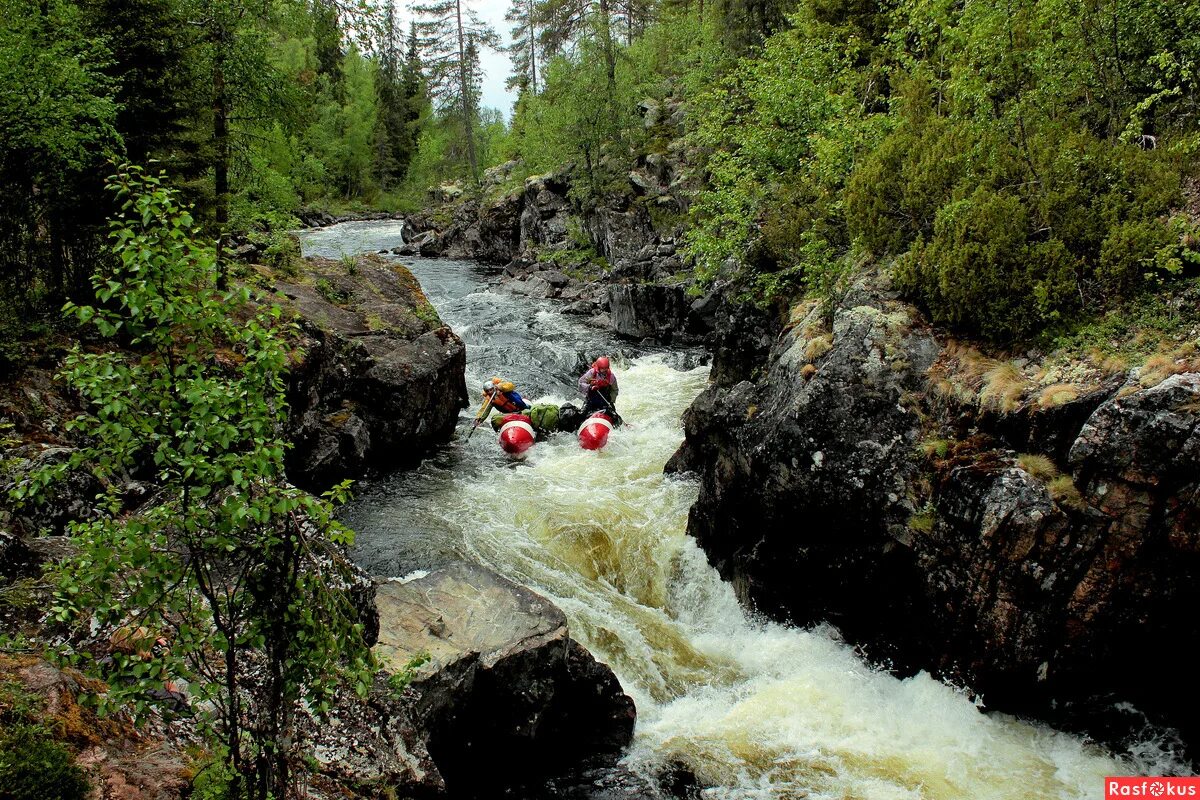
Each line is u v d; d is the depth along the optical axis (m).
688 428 11.35
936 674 7.07
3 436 7.53
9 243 9.87
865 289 8.84
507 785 6.23
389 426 12.16
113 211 10.09
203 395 2.64
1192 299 6.38
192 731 3.98
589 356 18.20
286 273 13.70
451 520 10.16
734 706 7.13
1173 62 7.43
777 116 13.52
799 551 8.08
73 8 9.43
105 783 3.41
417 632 6.39
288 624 2.98
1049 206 7.40
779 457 8.09
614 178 29.50
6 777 3.07
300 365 10.41
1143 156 7.30
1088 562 6.00
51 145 8.58
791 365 8.92
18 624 4.13
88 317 2.57
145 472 7.42
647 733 6.82
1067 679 6.36
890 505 7.26
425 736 5.20
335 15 13.89
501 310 23.97
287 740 3.14
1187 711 6.10
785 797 6.01
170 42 10.95
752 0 23.67
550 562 9.33
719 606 8.90
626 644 7.94
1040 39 8.70
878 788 6.06
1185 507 5.51
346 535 2.90
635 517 10.28
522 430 12.77
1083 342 6.77
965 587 6.65
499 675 6.18
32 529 6.08
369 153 60.84
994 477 6.46
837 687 7.34
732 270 16.41
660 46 38.06
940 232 7.96
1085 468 6.00
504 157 51.81
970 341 7.71
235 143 14.62
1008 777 6.10
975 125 9.03
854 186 9.67
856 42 14.45
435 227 41.22
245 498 2.68
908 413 7.58
